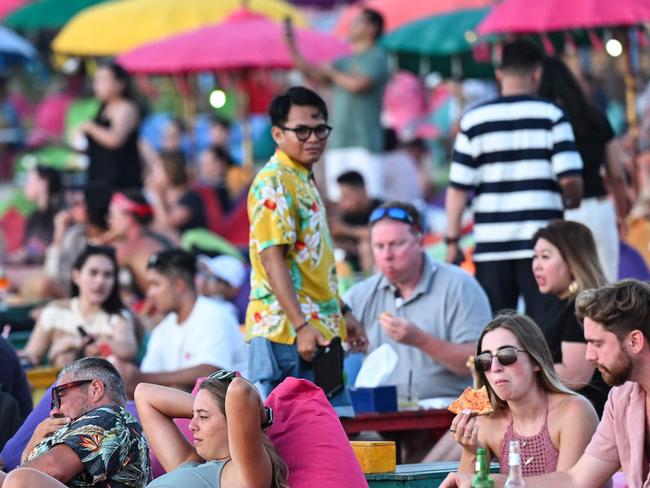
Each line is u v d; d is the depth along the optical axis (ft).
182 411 66.90
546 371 62.80
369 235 84.48
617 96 181.06
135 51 151.84
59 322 98.73
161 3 167.73
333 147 148.97
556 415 62.69
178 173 145.38
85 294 98.22
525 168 92.73
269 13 168.55
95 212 125.80
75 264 98.37
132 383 86.33
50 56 213.87
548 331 76.95
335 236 133.59
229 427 59.52
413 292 83.76
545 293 78.74
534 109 92.89
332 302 74.33
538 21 117.60
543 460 62.49
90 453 65.31
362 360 84.89
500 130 92.84
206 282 115.96
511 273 92.84
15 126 214.07
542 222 92.48
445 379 82.17
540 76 96.68
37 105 218.38
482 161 93.56
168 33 164.45
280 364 72.90
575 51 130.52
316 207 73.82
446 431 80.48
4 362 80.89
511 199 92.89
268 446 61.46
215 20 165.27
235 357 92.32
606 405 59.31
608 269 99.45
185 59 147.33
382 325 80.59
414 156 181.57
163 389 67.46
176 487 60.90
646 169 126.21
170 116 199.93
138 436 67.00
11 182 207.92
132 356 97.25
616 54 124.98
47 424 68.13
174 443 66.59
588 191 98.89
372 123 147.84
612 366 55.93
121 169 145.07
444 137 200.34
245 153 166.71
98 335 97.71
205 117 197.57
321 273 73.87
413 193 153.99
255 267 73.87
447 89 203.00
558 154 92.58
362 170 148.15
